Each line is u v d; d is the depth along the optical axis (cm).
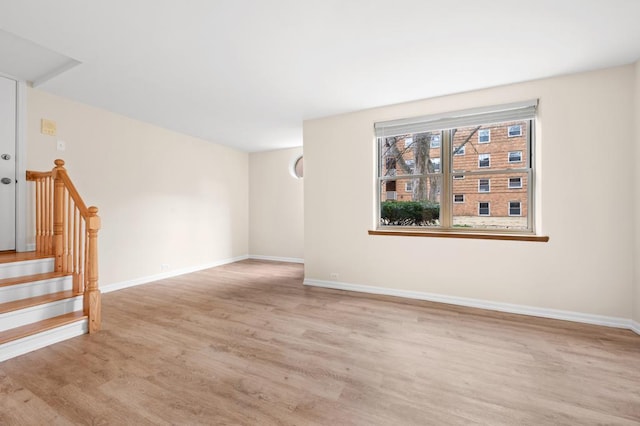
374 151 350
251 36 206
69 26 193
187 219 472
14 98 282
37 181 288
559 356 196
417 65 246
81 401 148
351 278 363
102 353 199
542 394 155
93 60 238
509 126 297
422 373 176
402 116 332
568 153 259
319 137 383
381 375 174
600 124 249
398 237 335
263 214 599
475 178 310
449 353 201
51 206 273
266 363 187
